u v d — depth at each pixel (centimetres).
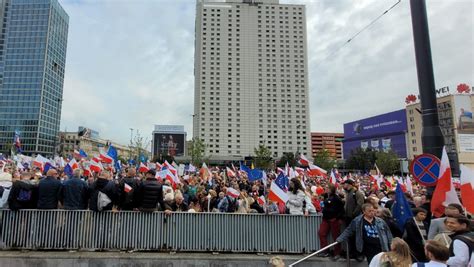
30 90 10425
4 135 10312
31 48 10506
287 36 12338
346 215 762
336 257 752
